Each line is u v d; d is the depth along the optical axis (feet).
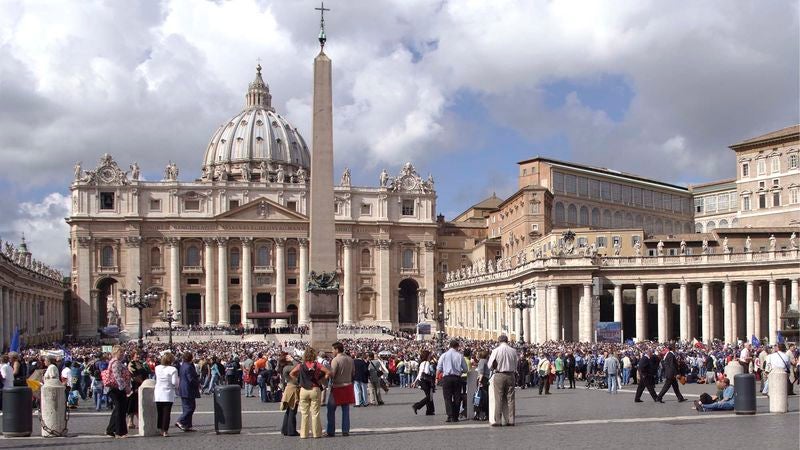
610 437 71.72
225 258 522.06
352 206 543.80
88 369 131.13
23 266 351.05
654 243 337.93
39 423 95.45
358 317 541.75
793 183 382.22
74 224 510.58
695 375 152.25
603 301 339.57
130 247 513.86
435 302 551.59
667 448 64.90
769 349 168.45
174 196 520.83
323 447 69.72
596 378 151.12
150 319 513.86
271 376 129.59
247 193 531.50
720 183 514.68
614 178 492.13
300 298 530.27
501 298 364.79
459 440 71.97
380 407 111.34
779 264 266.77
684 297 286.87
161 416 80.59
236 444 72.69
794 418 83.76
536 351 205.87
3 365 100.63
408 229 550.36
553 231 362.33
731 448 64.18
